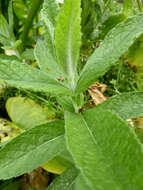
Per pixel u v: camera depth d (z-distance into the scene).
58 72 0.24
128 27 0.18
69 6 0.14
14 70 0.17
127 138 0.12
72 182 0.21
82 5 0.41
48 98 0.36
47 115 0.34
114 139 0.12
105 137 0.13
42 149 0.19
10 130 0.34
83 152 0.12
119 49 0.17
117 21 0.41
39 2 0.42
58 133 0.20
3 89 0.41
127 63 0.40
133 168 0.10
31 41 0.50
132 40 0.17
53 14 0.19
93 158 0.11
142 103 0.20
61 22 0.15
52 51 0.19
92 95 0.31
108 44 0.18
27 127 0.34
